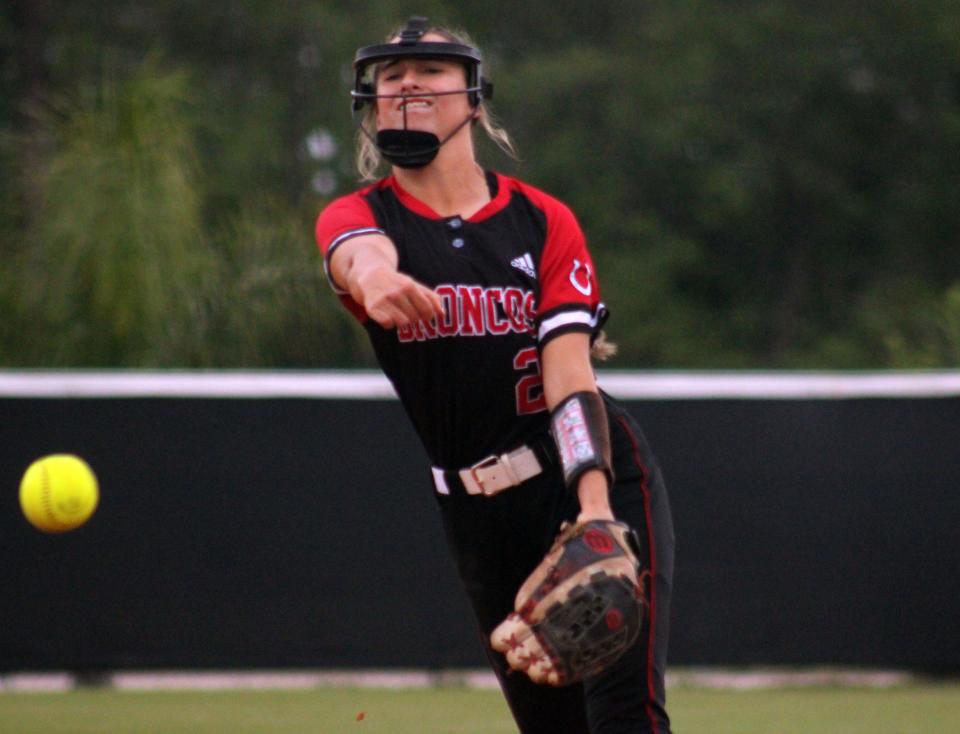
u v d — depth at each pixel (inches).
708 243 3683.6
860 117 3708.2
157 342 1569.9
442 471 459.2
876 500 1007.6
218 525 997.8
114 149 1590.8
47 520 807.7
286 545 1000.2
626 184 3528.5
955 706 921.5
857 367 3282.5
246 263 1612.9
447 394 444.1
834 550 1007.6
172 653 991.6
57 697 954.7
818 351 3432.6
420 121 439.5
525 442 447.2
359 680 1003.9
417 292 382.6
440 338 438.9
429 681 1007.6
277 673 995.9
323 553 1000.9
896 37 3676.2
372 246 421.1
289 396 1003.3
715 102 3614.7
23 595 987.9
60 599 989.2
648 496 453.7
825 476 1007.6
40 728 848.3
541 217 447.2
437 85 441.7
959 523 1003.9
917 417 1007.6
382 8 3516.2
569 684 434.0
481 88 451.8
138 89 1627.7
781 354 3577.8
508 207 447.8
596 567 403.5
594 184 3491.6
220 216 1852.9
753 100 3612.2
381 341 446.9
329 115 3417.8
